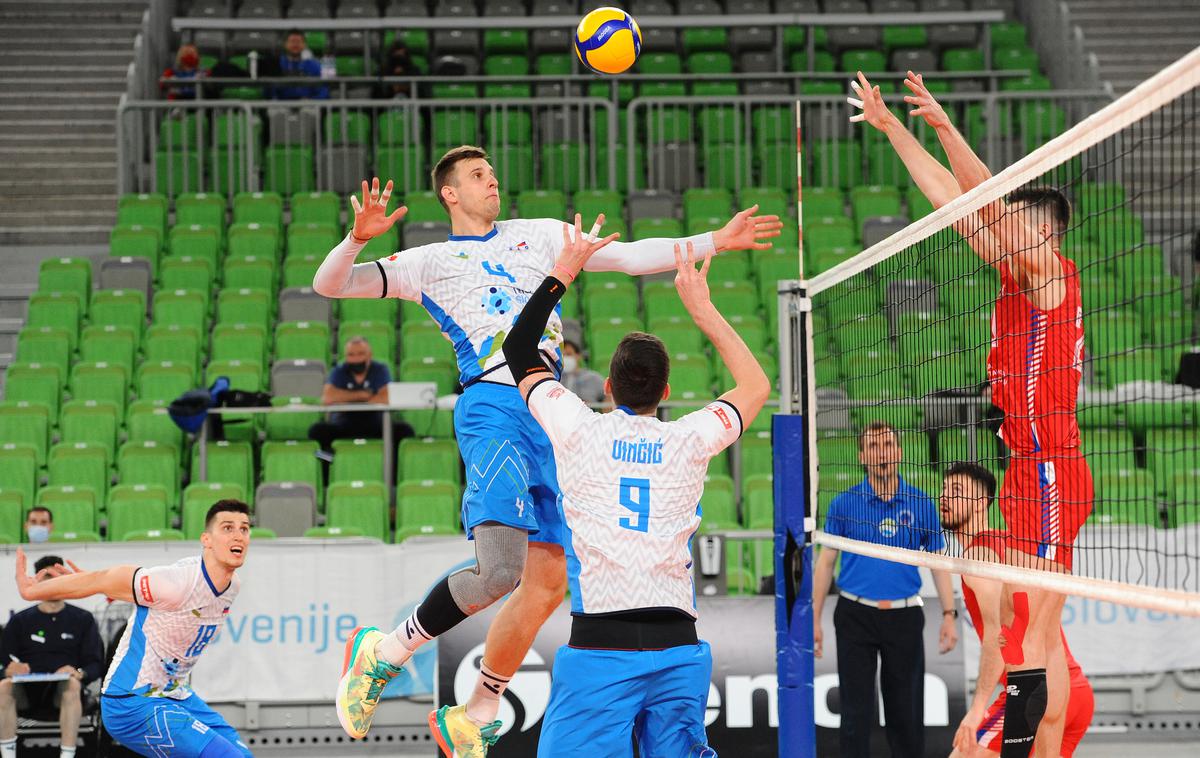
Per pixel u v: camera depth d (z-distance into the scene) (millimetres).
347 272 10422
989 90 46781
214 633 15742
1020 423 11797
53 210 44250
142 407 30547
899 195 41844
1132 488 26312
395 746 22219
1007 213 11305
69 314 35312
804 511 14602
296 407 27609
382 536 26922
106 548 22297
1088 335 32969
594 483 9945
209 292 37062
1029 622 12445
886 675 18547
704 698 10141
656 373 10312
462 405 10477
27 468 28906
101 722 21188
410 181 42875
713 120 45594
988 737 14945
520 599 10836
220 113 44562
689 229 37656
